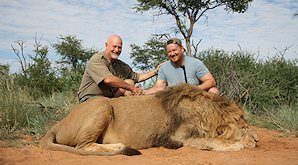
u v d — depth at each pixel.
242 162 4.72
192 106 5.99
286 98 11.70
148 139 5.96
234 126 6.02
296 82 11.91
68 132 5.96
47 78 14.88
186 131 5.87
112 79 6.77
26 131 7.28
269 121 8.88
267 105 11.07
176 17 21.45
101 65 6.96
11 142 6.25
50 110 9.20
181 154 5.39
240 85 11.28
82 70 17.19
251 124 9.07
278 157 4.98
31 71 14.76
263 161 4.75
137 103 6.15
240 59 12.48
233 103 6.34
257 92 11.12
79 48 29.36
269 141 6.75
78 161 4.96
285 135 7.48
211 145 5.73
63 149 5.70
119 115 6.04
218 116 6.05
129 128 5.97
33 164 4.80
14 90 8.44
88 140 5.79
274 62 12.59
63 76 15.66
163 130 5.97
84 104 6.11
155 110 6.08
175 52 6.91
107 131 5.98
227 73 11.73
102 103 5.98
